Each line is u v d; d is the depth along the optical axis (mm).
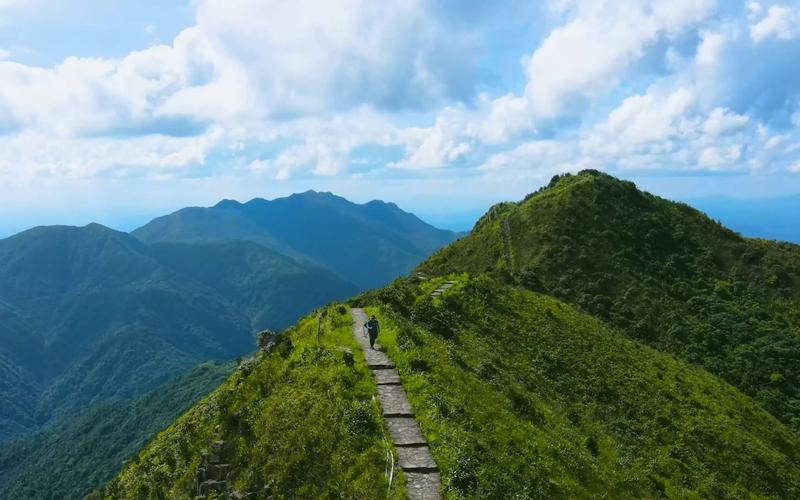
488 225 108500
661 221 98375
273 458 23594
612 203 100812
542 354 44656
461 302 49000
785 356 66750
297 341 35344
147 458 34594
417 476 20531
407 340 33312
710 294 82125
